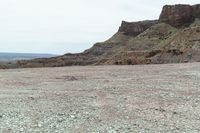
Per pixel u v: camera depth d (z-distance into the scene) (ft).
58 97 72.08
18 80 108.37
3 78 115.34
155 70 142.41
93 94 76.23
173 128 46.09
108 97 71.82
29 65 504.43
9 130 44.32
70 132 43.65
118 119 51.34
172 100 68.08
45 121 49.44
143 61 348.38
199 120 51.16
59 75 124.88
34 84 96.99
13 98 70.69
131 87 87.61
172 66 171.32
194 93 76.89
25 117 52.06
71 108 59.41
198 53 336.49
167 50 353.92
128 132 43.80
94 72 136.67
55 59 581.94
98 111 56.95
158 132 43.98
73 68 168.76
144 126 47.14
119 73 130.21
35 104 63.31
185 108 60.03
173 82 97.50
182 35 470.39
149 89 83.61
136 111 57.36
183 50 349.61
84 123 48.49
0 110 57.52
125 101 66.80
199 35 442.91
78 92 79.66
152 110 58.29
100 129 45.24
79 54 654.53
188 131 44.52
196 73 122.83
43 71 148.36
